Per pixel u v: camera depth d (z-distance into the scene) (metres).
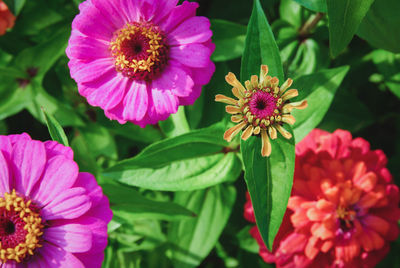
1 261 0.35
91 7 0.37
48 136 0.48
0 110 0.43
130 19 0.38
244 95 0.34
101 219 0.35
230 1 0.45
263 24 0.35
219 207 0.42
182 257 0.42
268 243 0.34
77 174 0.34
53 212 0.34
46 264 0.34
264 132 0.34
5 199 0.34
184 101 0.38
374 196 0.39
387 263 0.46
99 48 0.37
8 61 0.45
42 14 0.44
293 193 0.39
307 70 0.44
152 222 0.44
